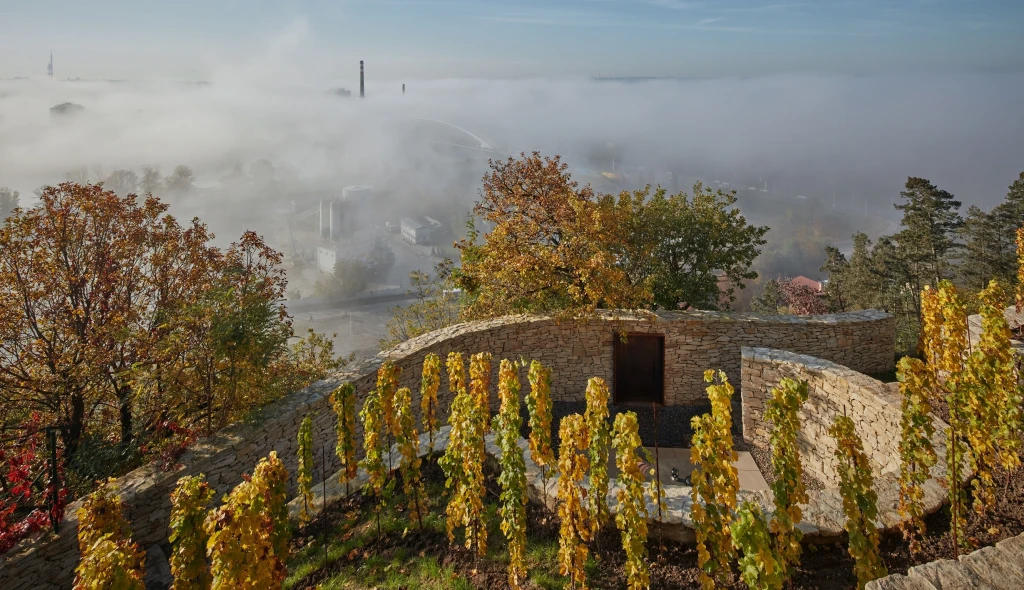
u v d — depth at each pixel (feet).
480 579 20.33
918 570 15.28
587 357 46.26
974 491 20.52
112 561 13.35
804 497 17.11
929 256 105.60
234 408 35.01
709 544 20.93
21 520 23.32
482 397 25.32
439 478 27.53
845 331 43.11
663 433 40.96
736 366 44.42
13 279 35.60
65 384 34.76
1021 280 40.22
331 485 27.86
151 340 35.83
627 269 55.57
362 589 20.54
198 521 15.74
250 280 37.70
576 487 19.27
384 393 23.59
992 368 19.80
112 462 31.65
